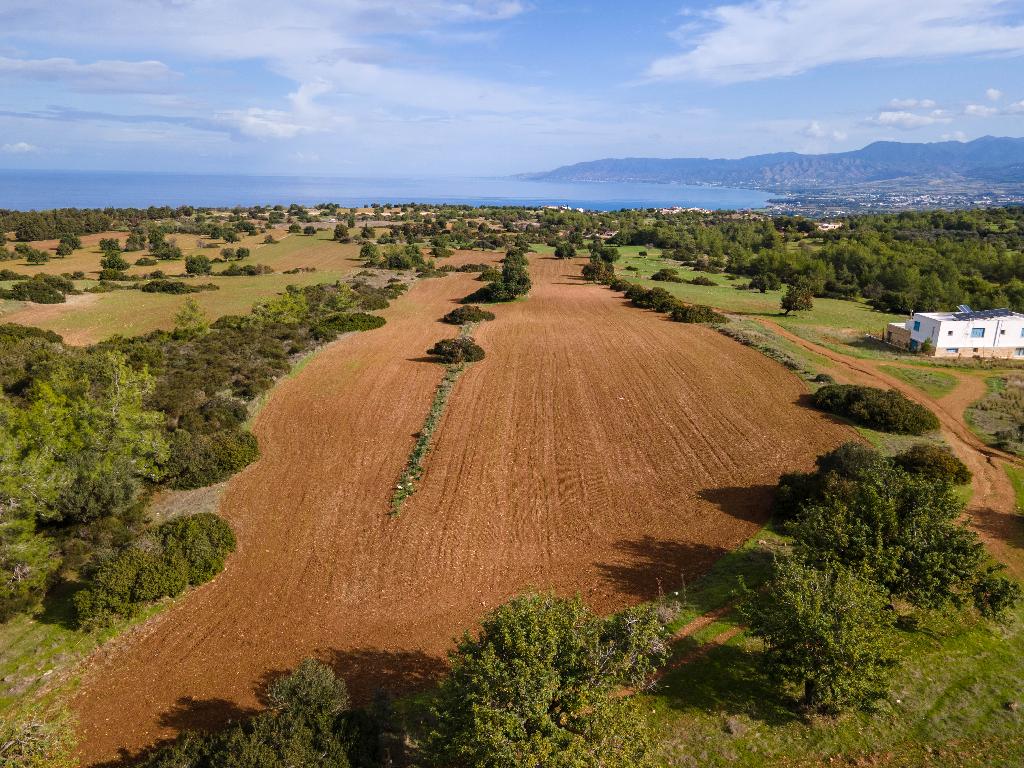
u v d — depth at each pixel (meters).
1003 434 37.03
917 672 18.28
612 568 24.38
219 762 13.83
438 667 19.50
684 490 30.41
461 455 34.72
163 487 31.08
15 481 24.25
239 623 21.77
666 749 15.81
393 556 25.52
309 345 55.75
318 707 15.92
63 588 23.42
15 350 45.22
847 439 35.91
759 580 22.84
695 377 47.62
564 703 14.41
